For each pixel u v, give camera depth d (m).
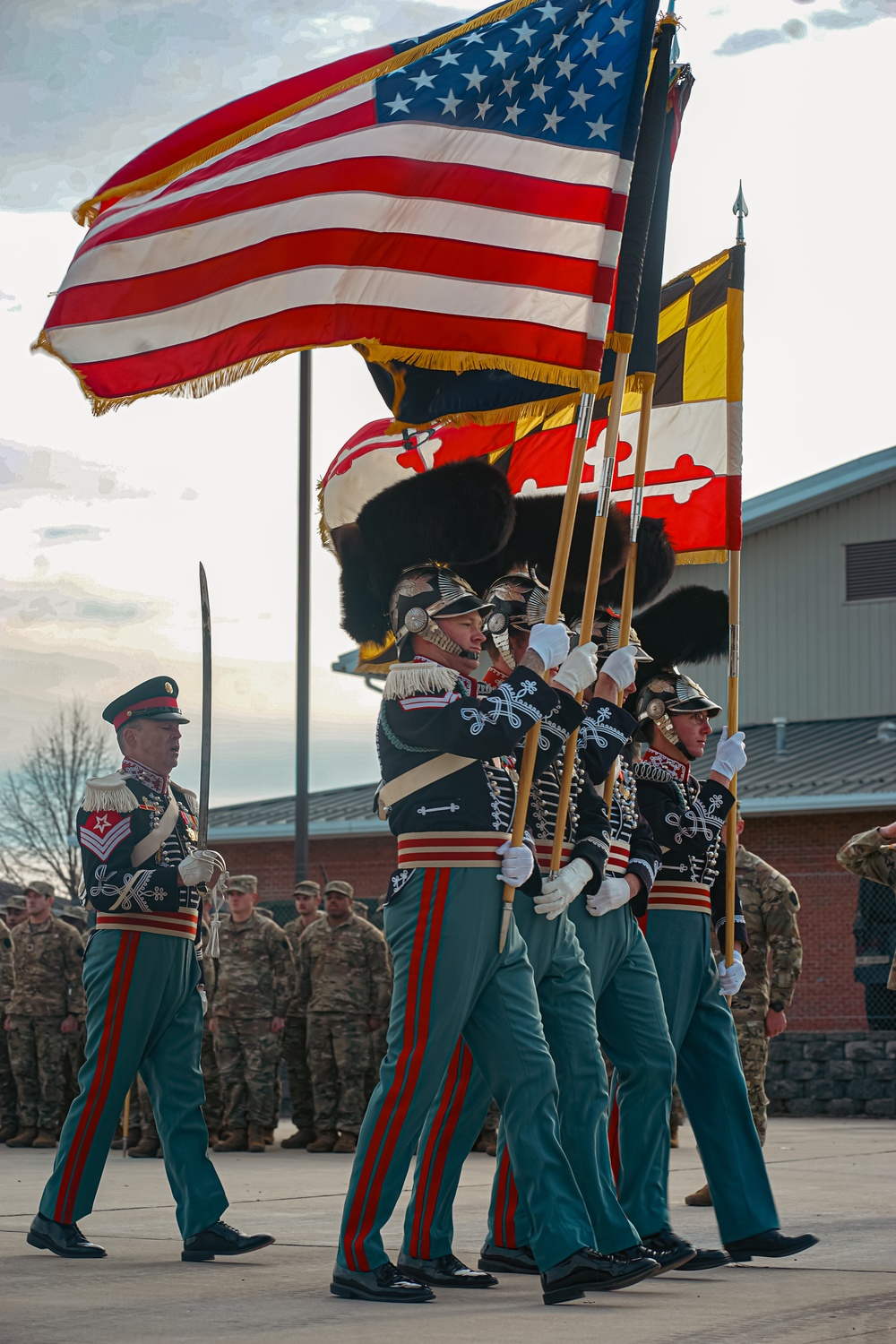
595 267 6.74
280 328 6.79
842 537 30.39
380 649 7.54
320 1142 15.55
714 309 8.48
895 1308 5.41
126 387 6.92
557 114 6.86
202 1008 7.23
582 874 6.13
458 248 6.76
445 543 6.27
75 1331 4.92
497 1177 6.63
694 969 6.92
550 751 5.91
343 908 15.77
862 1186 10.34
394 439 8.38
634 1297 5.72
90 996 7.14
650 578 7.91
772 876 10.84
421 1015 5.65
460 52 6.96
